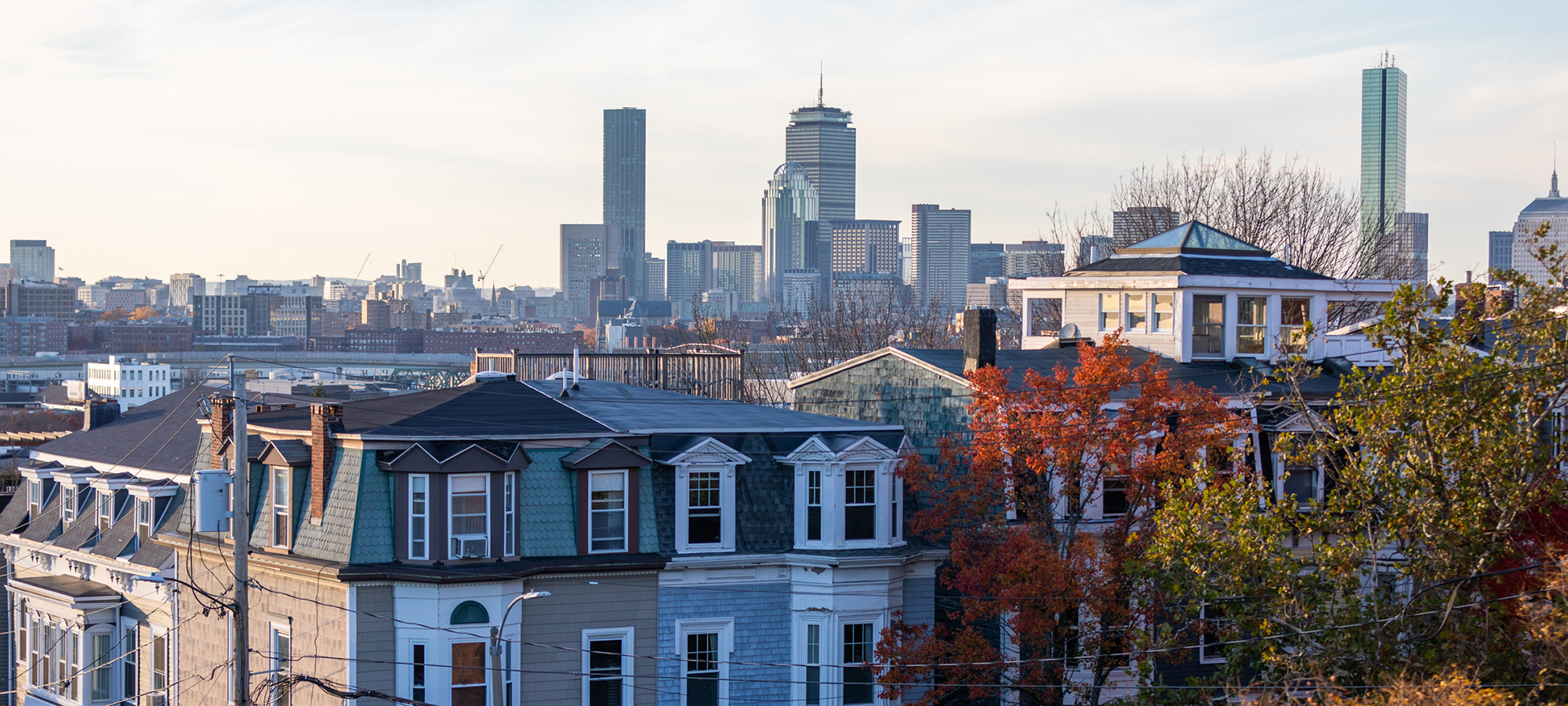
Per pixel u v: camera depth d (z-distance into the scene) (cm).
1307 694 2964
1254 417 4194
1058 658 3631
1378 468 3161
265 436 4066
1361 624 2973
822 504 3981
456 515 3688
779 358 12438
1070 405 3656
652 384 6369
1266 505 3347
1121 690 4094
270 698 3834
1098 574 3641
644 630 3841
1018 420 3666
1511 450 3058
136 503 4641
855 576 3944
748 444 4025
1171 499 3253
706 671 3900
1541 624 2800
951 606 4166
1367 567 3359
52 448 5484
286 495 3888
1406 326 3503
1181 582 3198
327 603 3691
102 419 5966
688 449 3884
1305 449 3281
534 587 3744
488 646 3656
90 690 4591
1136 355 5059
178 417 5197
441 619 3631
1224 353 5053
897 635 3725
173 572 4316
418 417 3909
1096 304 5281
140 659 4531
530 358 6512
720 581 3909
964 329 4494
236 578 3062
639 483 3878
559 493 3822
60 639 4725
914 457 3878
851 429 4088
